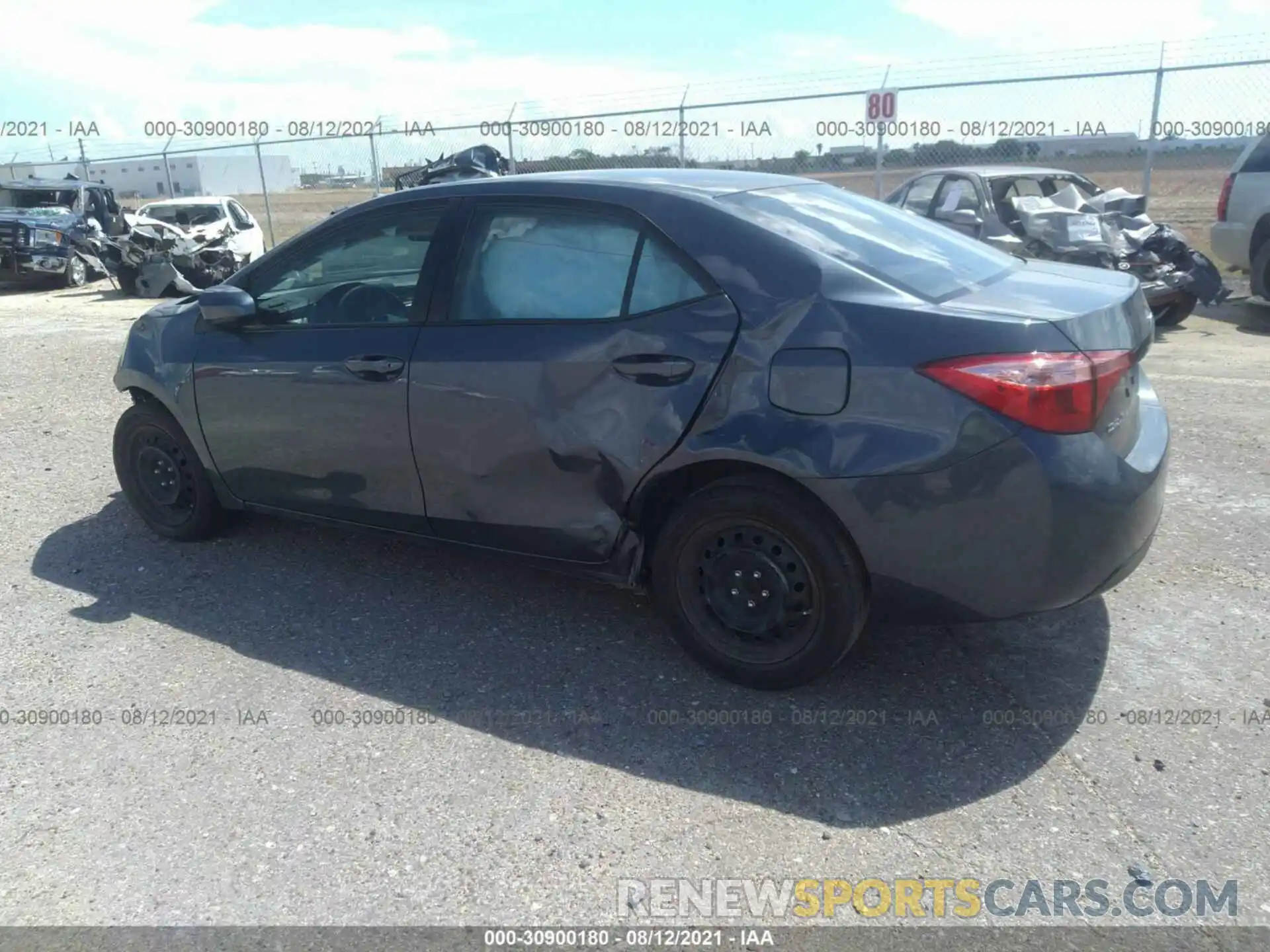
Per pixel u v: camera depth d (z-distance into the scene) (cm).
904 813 269
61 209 1741
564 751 300
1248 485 487
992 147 1295
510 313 346
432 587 412
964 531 281
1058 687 325
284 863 256
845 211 355
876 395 283
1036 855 252
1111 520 282
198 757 301
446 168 1197
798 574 308
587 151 1476
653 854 256
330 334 384
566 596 401
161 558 446
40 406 729
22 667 354
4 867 257
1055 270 362
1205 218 1413
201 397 420
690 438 308
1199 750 290
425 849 260
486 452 347
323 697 332
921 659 345
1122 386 296
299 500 409
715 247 312
